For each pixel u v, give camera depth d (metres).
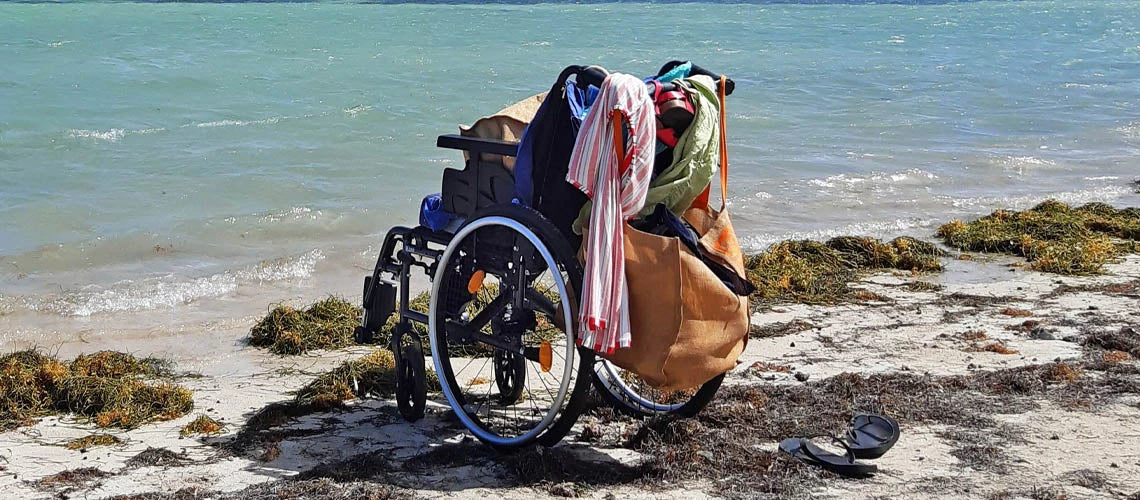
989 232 9.81
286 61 23.91
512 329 4.81
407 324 5.26
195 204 11.17
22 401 5.46
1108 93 21.94
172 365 6.37
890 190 12.51
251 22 34.03
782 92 20.94
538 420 5.22
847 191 12.38
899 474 4.45
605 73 4.32
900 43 34.22
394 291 5.66
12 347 6.82
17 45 25.23
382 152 14.10
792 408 5.25
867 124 17.25
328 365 6.37
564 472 4.48
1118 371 5.85
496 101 18.98
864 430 4.82
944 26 43.34
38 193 11.42
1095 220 10.33
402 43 28.98
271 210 10.77
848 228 10.59
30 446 4.89
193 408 5.48
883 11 53.31
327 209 10.91
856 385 5.56
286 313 6.98
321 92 19.36
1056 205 11.03
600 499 4.24
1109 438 4.85
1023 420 5.08
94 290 8.25
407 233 5.23
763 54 29.36
